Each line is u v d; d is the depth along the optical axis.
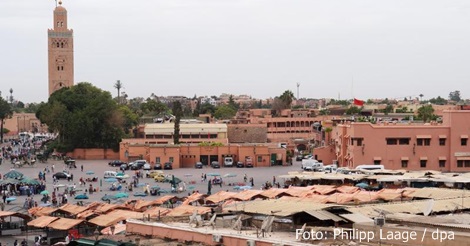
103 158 189.88
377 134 131.88
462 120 131.50
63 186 119.31
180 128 192.25
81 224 70.88
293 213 42.16
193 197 87.19
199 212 52.91
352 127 133.12
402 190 71.88
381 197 66.88
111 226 65.38
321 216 41.44
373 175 104.62
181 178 140.12
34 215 79.94
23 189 115.19
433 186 92.75
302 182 108.06
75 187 120.00
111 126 189.62
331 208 44.34
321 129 195.00
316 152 154.88
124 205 84.44
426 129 132.00
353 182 103.44
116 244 40.31
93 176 144.12
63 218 72.81
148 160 168.62
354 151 132.00
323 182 106.44
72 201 105.25
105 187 124.62
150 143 180.25
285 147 178.00
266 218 42.59
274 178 127.00
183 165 169.00
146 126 193.25
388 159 131.62
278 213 43.06
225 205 59.56
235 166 169.75
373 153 131.75
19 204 102.75
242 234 39.97
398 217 40.00
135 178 132.00
